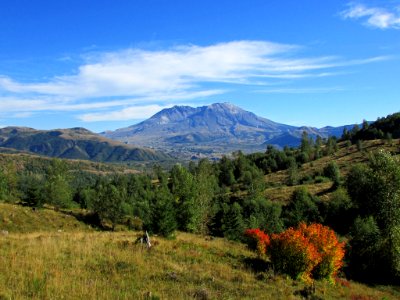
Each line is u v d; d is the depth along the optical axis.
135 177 150.88
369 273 36.69
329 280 24.38
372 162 42.34
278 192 107.12
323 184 109.88
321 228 25.59
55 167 85.62
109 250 20.14
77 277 14.61
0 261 15.15
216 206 74.19
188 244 26.86
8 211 56.72
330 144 170.88
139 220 78.62
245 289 16.81
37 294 11.81
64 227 59.44
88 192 102.75
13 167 107.75
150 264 18.50
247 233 32.97
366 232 38.06
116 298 12.59
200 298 14.16
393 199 38.81
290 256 21.98
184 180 56.16
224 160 172.38
